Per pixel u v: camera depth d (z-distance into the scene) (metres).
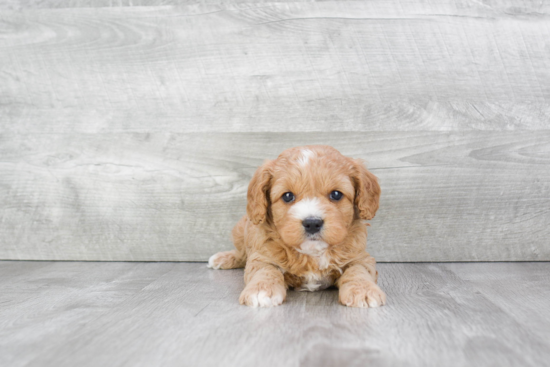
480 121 0.64
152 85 0.66
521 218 0.64
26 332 0.35
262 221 0.47
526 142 0.63
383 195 0.64
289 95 0.65
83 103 0.67
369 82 0.64
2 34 0.66
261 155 0.65
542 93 0.63
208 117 0.66
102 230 0.67
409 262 0.65
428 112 0.64
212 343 0.33
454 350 0.31
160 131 0.66
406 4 0.63
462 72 0.64
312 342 0.33
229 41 0.65
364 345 0.32
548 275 0.55
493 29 0.63
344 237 0.44
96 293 0.48
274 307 0.42
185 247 0.66
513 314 0.39
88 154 0.66
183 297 0.46
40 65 0.67
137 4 0.66
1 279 0.55
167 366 0.29
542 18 0.63
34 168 0.67
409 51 0.64
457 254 0.64
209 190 0.66
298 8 0.64
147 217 0.66
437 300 0.44
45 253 0.67
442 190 0.64
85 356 0.31
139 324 0.37
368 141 0.64
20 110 0.67
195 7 0.65
